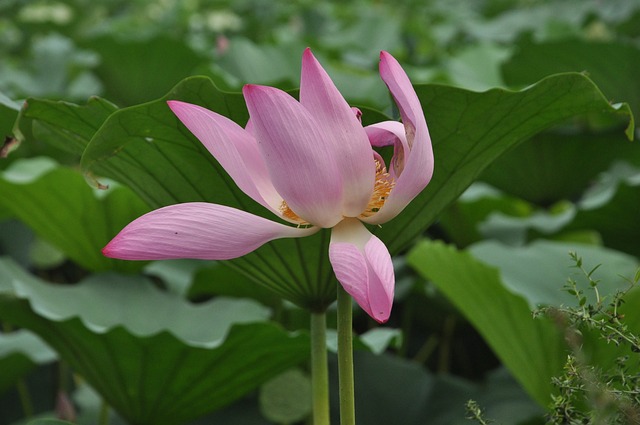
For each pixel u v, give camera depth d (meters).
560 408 1.60
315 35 6.53
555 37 5.30
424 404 2.56
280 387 2.18
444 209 1.83
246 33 6.51
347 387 1.72
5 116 1.88
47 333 2.15
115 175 1.87
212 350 2.07
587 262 2.46
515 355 2.19
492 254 2.46
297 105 1.61
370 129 1.68
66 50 5.11
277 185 1.63
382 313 1.58
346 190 1.63
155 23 6.77
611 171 3.17
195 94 1.78
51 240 2.62
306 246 1.80
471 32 6.09
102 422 2.31
